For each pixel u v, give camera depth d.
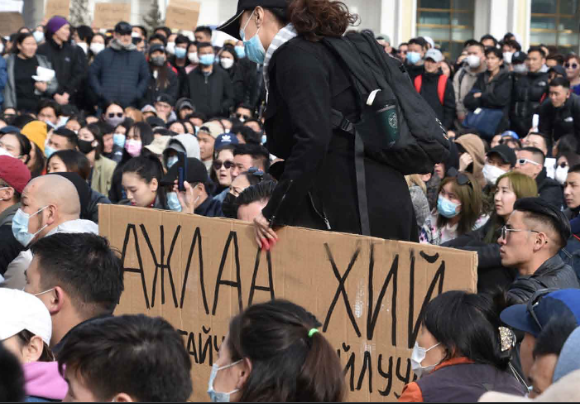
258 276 4.32
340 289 4.06
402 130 4.22
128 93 16.94
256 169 7.36
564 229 5.22
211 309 4.50
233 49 18.33
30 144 9.12
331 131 4.24
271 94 4.45
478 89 16.39
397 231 4.39
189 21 21.03
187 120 14.77
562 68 16.12
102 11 21.84
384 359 3.94
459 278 3.76
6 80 16.05
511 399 2.15
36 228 5.81
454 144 9.27
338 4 4.34
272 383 2.94
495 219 6.70
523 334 4.46
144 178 7.29
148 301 4.74
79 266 4.18
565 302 3.45
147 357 2.77
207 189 7.91
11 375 2.56
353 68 4.23
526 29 29.20
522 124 16.25
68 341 2.87
